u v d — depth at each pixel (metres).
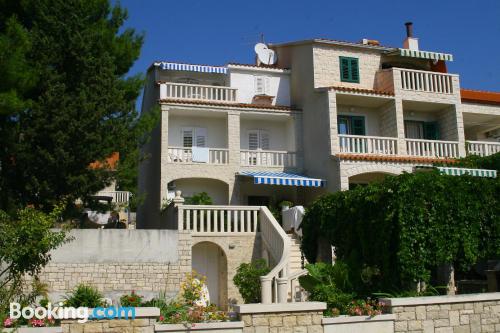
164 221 28.05
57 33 22.31
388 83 32.47
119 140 23.17
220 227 24.81
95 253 21.23
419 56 33.78
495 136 38.84
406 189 15.16
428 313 13.46
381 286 15.84
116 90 23.12
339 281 16.03
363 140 30.28
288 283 19.80
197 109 30.83
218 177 30.38
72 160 21.39
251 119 33.56
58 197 22.23
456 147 31.66
